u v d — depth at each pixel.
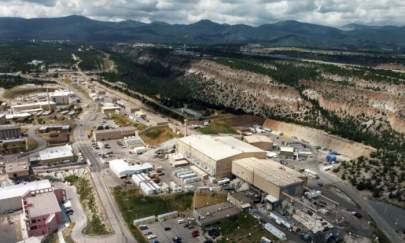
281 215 130.75
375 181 161.38
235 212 131.00
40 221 120.00
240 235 117.88
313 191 150.00
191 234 118.19
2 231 122.06
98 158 184.88
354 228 124.06
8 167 164.50
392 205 144.25
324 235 118.19
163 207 135.50
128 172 162.00
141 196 142.38
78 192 150.88
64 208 136.50
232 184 155.50
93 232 118.56
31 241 108.81
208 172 166.38
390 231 125.25
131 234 117.44
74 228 122.19
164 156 188.50
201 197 142.50
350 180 167.00
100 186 151.62
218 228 121.88
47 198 134.38
